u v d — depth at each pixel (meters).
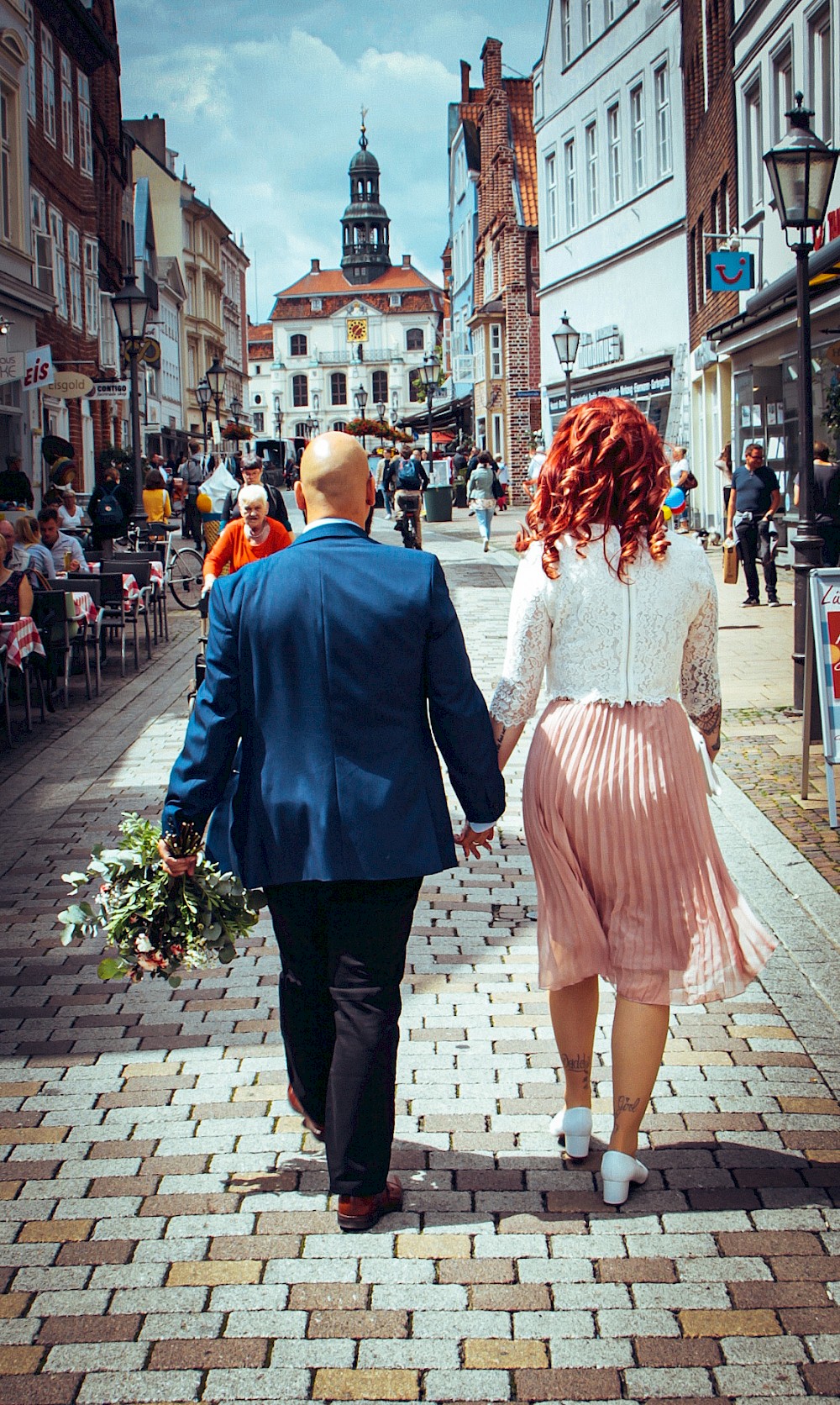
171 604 18.84
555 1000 3.53
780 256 18.66
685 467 19.00
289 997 3.49
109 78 37.50
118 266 38.97
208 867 3.32
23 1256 3.16
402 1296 2.99
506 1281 3.04
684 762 3.27
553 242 36.56
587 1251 3.14
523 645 3.29
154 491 21.34
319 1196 3.41
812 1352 2.78
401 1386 2.70
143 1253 3.17
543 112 36.44
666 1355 2.78
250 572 3.21
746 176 20.94
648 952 3.24
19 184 23.67
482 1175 3.50
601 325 33.31
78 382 23.92
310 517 3.33
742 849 6.18
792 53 17.53
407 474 23.94
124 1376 2.74
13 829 7.01
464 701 3.19
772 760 7.80
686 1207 3.33
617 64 30.88
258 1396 2.68
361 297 154.12
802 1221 3.25
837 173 15.29
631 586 3.21
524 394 44.47
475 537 28.45
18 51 23.14
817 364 17.34
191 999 4.75
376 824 3.08
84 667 12.82
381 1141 3.19
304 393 154.50
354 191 156.88
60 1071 4.16
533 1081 4.02
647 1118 3.79
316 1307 2.96
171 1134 3.75
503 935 5.31
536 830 3.30
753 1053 4.18
